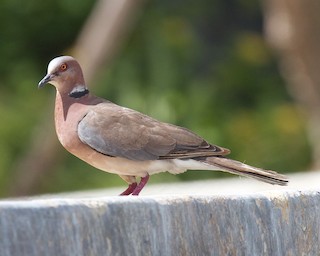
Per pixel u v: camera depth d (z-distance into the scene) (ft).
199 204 21.29
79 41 59.52
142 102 62.23
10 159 61.11
